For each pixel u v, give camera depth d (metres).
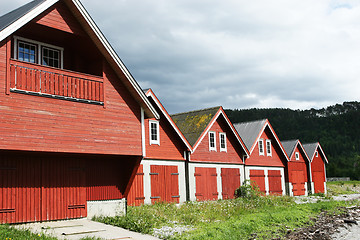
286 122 163.88
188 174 23.61
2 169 12.74
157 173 21.42
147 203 20.44
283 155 34.75
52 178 14.03
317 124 162.25
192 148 23.61
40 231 11.97
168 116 22.17
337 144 140.88
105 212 15.60
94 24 14.13
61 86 13.31
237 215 18.33
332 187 50.47
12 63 12.17
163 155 21.92
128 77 15.21
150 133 21.33
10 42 12.19
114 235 12.41
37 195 13.53
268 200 24.62
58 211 14.04
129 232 13.20
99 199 15.59
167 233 13.31
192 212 17.88
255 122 33.03
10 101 11.96
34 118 12.46
